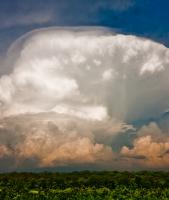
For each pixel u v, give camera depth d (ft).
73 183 283.79
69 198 214.28
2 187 264.11
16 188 260.83
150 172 315.37
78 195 220.64
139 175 297.74
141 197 214.69
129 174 304.30
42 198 216.74
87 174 310.86
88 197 215.51
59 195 222.28
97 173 316.60
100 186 276.21
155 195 220.64
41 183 282.97
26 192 238.48
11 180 298.56
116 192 228.43
